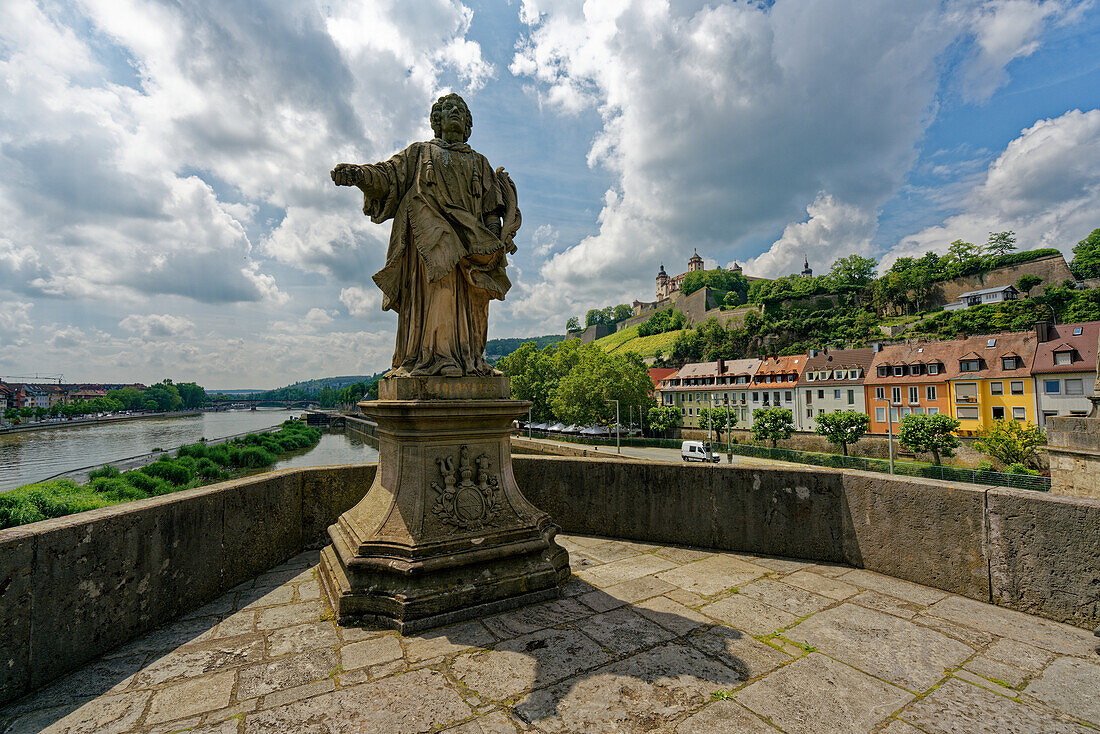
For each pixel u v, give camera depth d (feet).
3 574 8.14
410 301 13.80
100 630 9.68
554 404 188.75
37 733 7.40
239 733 7.29
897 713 7.63
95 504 50.03
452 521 11.90
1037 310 184.55
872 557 13.70
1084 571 10.21
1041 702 7.90
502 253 14.12
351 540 12.21
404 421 12.13
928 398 138.21
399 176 13.12
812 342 250.57
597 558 15.16
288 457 171.53
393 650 9.70
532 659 9.29
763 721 7.45
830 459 111.96
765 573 13.75
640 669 8.91
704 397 197.06
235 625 11.00
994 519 11.49
